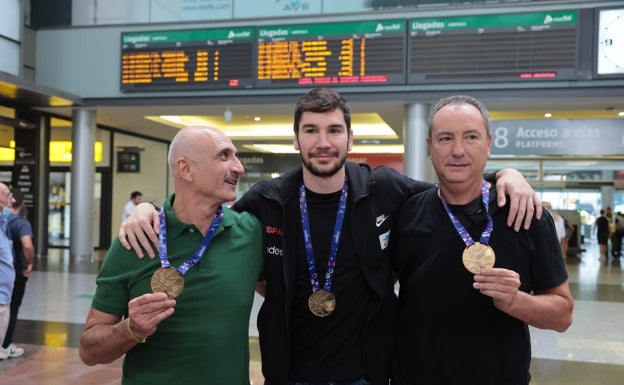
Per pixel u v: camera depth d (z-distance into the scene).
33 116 12.62
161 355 1.89
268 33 10.65
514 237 2.05
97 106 11.92
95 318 1.90
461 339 2.05
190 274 1.91
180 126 15.66
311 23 10.46
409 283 2.14
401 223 2.24
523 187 2.11
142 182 17.58
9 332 5.11
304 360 2.19
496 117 12.66
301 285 2.21
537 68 9.63
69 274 10.30
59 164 14.70
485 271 1.83
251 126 16.47
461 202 2.12
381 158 18.97
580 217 16.94
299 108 2.14
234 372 1.94
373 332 2.19
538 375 4.70
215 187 1.91
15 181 12.84
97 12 11.80
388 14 10.23
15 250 5.16
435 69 10.02
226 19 10.88
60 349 5.29
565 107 10.83
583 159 16.72
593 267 13.39
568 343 5.74
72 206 12.30
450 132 2.02
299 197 2.25
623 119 9.55
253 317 6.45
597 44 9.41
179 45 11.05
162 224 1.94
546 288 2.05
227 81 10.83
